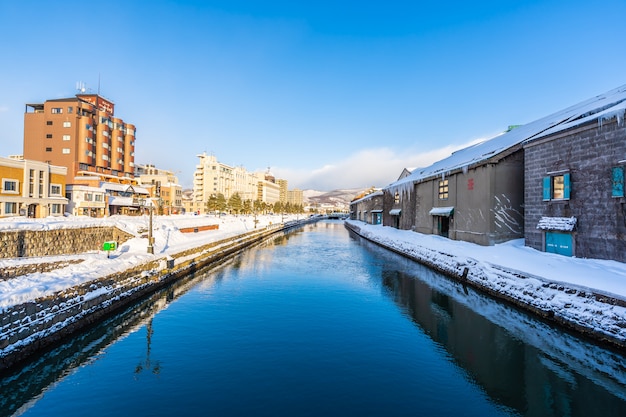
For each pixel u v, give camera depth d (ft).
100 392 29.50
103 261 56.13
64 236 73.72
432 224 112.37
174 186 276.00
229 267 89.45
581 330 38.86
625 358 33.73
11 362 31.01
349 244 149.07
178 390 29.53
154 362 34.88
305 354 36.58
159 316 49.26
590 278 43.01
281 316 49.14
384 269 85.87
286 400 27.96
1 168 118.21
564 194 56.49
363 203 267.80
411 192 133.39
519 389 30.17
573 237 54.34
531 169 65.05
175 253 76.28
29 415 26.66
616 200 47.47
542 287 46.75
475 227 83.56
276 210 528.63
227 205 334.44
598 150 50.37
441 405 27.58
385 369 33.42
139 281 57.47
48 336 35.70
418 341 40.32
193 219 163.84
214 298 58.80
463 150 140.77
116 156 265.75
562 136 57.21
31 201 128.57
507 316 49.75
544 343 40.22
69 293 40.32
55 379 32.04
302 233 221.66
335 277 76.23
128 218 121.08
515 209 78.48
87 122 238.27
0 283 38.11
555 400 28.50
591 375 32.83
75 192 157.17
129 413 26.40
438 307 53.67
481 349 38.29
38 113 234.38
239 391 29.35
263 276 77.66
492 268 60.23
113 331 43.73
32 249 66.49
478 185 82.38
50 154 230.68
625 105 47.65
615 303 36.32
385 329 44.06
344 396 28.66
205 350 37.65
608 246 48.49
